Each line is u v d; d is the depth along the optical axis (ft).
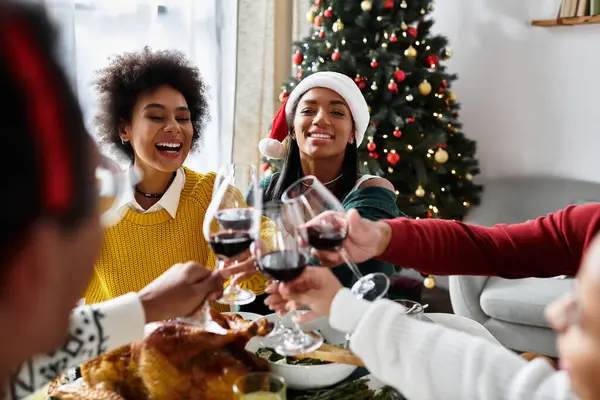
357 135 5.86
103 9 10.25
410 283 10.88
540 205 11.00
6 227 1.20
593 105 10.07
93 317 2.72
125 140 5.34
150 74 5.08
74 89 1.38
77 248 1.40
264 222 3.35
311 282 2.87
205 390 2.80
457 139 10.24
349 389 3.02
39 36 1.31
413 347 2.45
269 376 2.58
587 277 1.72
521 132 11.09
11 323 1.30
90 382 2.96
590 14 9.64
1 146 1.18
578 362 1.72
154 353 2.82
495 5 10.94
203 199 5.23
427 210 9.60
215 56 11.67
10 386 2.42
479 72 11.44
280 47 12.25
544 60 10.53
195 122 5.77
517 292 8.30
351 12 9.53
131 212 4.99
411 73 9.29
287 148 6.13
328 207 3.39
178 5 11.06
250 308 4.87
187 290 3.07
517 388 2.21
